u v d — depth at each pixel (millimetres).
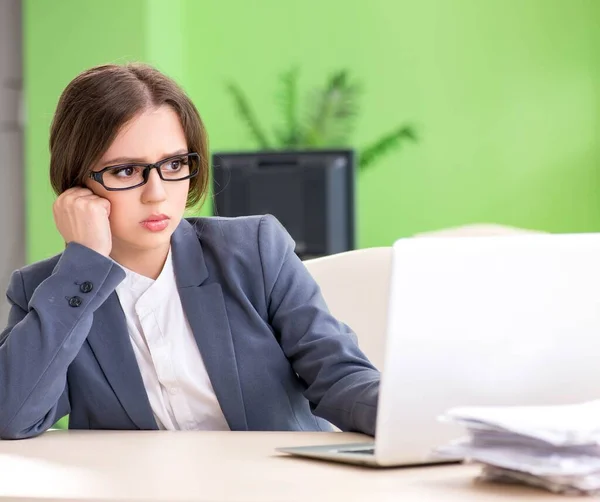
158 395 1974
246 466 1344
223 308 2002
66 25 7078
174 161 1899
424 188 7793
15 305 2000
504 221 7699
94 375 1942
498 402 1302
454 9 7750
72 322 1840
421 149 7805
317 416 1902
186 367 1975
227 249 2068
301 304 2051
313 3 7945
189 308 1991
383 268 2322
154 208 1870
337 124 7875
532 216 7664
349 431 1747
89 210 1876
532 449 1172
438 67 7770
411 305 1275
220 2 8078
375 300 2309
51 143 1971
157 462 1396
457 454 1208
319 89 7930
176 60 7848
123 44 7035
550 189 7641
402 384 1276
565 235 1333
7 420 1787
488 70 7711
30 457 1488
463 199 7746
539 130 7652
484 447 1204
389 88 7836
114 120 1855
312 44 7945
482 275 1300
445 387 1289
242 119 8047
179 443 1604
